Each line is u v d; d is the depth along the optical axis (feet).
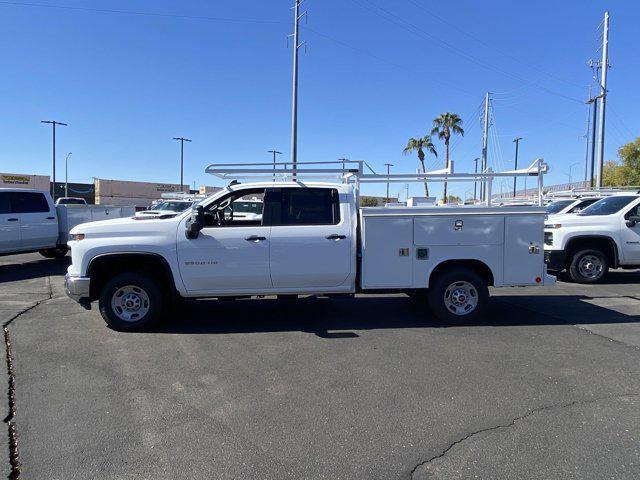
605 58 88.02
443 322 22.11
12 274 38.78
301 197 21.53
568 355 17.61
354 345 18.89
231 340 19.65
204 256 20.65
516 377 15.46
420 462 10.63
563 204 47.26
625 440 11.48
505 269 21.93
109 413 13.01
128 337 20.10
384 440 11.55
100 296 20.76
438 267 22.29
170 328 21.48
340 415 12.85
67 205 46.83
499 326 21.72
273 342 19.33
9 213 41.04
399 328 21.40
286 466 10.50
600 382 15.02
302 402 13.66
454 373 15.84
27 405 13.51
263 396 14.07
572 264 33.81
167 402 13.70
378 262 21.52
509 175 23.73
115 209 51.55
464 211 21.63
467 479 10.00
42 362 17.02
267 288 21.31
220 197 21.15
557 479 9.96
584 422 12.39
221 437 11.73
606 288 31.83
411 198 31.78
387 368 16.31
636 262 33.73
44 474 10.21
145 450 11.14
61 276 37.70
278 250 20.86
